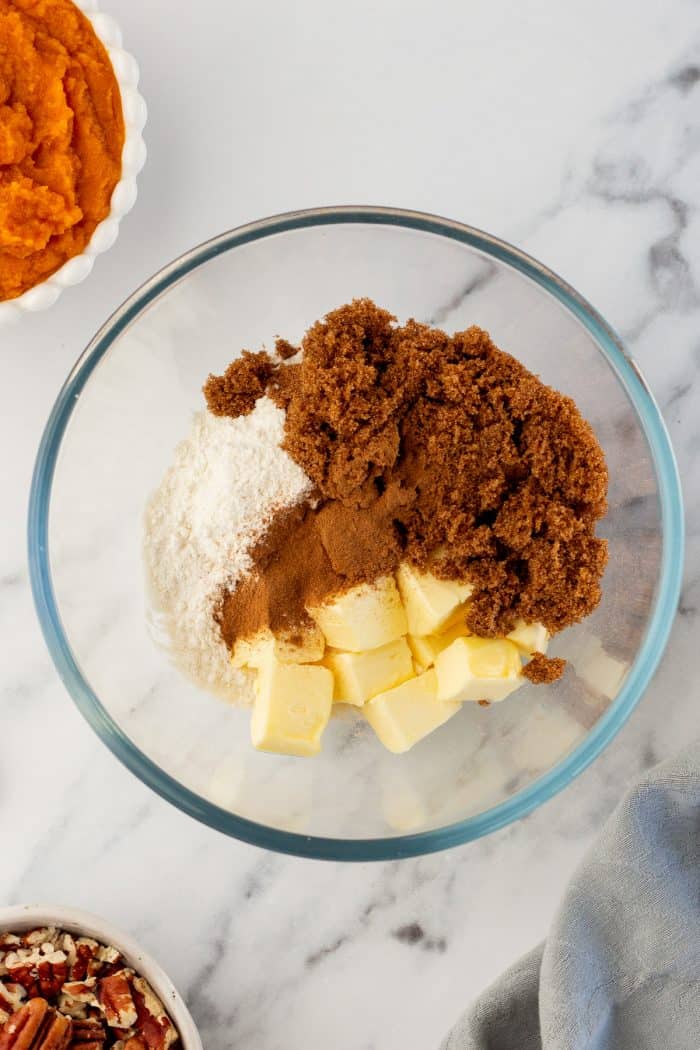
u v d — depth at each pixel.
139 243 0.60
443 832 0.56
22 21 0.56
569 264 0.61
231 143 0.60
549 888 0.61
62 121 0.56
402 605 0.56
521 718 0.59
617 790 0.61
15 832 0.60
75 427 0.59
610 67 0.60
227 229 0.60
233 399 0.56
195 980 0.60
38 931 0.57
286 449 0.55
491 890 0.61
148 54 0.60
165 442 0.58
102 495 0.59
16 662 0.60
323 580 0.55
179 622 0.57
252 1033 0.60
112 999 0.56
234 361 0.57
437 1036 0.60
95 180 0.57
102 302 0.60
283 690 0.55
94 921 0.56
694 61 0.61
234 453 0.56
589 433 0.55
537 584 0.54
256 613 0.56
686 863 0.54
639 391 0.57
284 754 0.57
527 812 0.56
